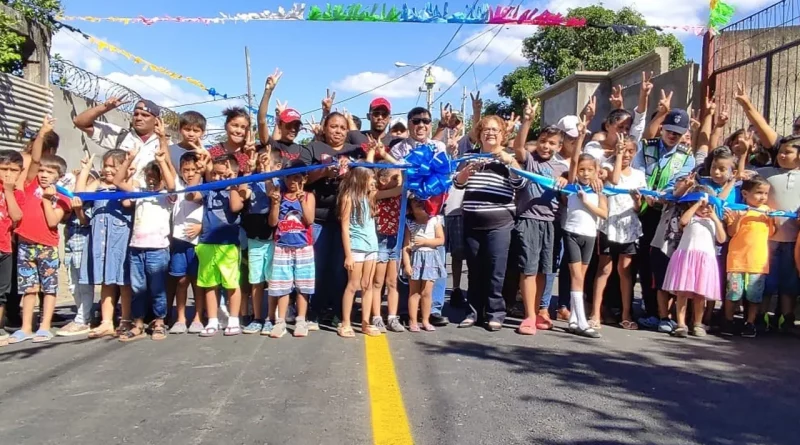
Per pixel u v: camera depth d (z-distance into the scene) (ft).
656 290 18.12
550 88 59.36
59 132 35.09
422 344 15.39
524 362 13.78
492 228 16.87
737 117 26.76
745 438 9.75
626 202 17.74
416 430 9.83
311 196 16.29
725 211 17.21
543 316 17.67
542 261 17.33
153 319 17.67
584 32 71.92
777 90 24.95
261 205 16.22
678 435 9.82
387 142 19.60
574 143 17.19
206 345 15.10
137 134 17.69
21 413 10.45
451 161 16.51
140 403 10.92
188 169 16.06
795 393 11.90
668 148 18.78
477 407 10.87
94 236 15.92
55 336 16.14
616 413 10.70
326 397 11.28
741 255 16.97
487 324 17.33
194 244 16.22
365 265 16.33
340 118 17.30
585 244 16.84
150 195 15.14
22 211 15.51
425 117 17.42
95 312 18.52
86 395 11.35
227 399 11.14
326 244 17.30
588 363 13.78
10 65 32.01
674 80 36.04
